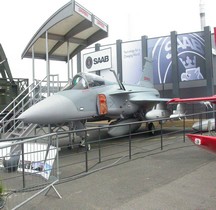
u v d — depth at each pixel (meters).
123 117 13.35
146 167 7.06
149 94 15.53
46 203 4.73
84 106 10.58
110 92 11.98
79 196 5.07
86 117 10.70
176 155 8.36
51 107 9.52
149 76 18.58
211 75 22.70
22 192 4.73
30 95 12.12
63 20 10.52
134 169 6.91
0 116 17.00
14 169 5.23
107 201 4.79
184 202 4.60
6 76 18.08
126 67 25.98
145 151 9.16
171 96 25.38
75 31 12.05
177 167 6.93
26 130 10.07
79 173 6.66
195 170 6.57
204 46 22.98
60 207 4.55
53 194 5.19
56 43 13.08
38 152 5.32
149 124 14.22
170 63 24.12
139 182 5.82
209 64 22.72
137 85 15.96
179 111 15.85
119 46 26.22
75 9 9.91
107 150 10.05
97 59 27.28
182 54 23.67
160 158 8.05
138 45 25.48
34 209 4.46
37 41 12.41
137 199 4.82
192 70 23.39
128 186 5.58
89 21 11.00
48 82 11.12
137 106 13.91
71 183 5.91
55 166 5.31
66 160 8.38
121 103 12.62
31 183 5.06
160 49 24.44
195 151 8.82
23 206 4.55
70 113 9.98
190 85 25.14
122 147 10.53
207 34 22.77
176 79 23.70
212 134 11.50
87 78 11.26
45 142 5.89
